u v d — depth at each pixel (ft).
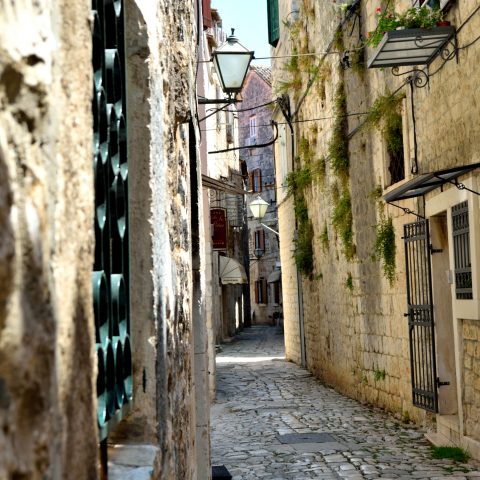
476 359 26.50
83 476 5.11
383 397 40.50
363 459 27.37
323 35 51.98
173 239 12.47
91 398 5.46
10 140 4.12
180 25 14.66
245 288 162.40
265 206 78.43
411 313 33.04
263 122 159.02
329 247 53.83
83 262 5.39
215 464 27.32
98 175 7.12
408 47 27.89
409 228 33.45
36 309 4.17
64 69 5.08
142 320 9.11
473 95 25.77
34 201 4.31
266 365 73.82
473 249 25.88
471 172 25.96
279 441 31.99
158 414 9.23
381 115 37.42
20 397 3.91
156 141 9.86
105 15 8.48
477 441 26.43
